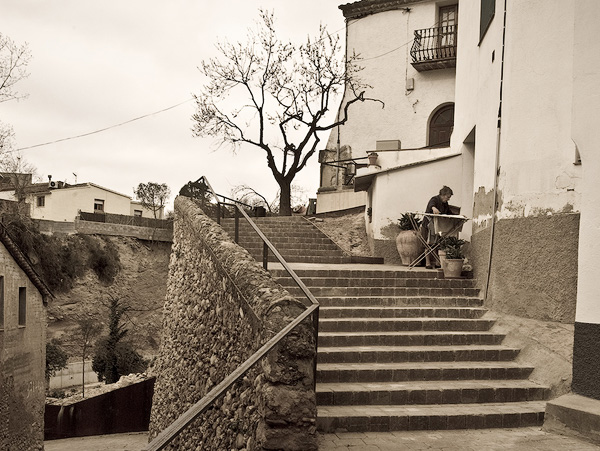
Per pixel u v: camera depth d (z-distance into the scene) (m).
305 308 5.09
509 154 8.17
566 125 7.23
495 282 8.38
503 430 5.57
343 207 24.69
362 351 6.79
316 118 26.44
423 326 7.73
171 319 10.96
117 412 18.55
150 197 51.47
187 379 8.47
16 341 17.03
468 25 12.26
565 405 5.45
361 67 25.11
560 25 7.43
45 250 24.00
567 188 7.16
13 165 39.03
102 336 25.80
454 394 6.05
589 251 5.84
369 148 24.88
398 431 5.45
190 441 6.94
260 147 27.41
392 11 24.50
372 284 9.33
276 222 14.83
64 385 24.62
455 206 12.12
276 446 4.40
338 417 5.39
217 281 7.16
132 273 27.72
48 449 17.30
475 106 10.97
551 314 7.20
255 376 4.94
